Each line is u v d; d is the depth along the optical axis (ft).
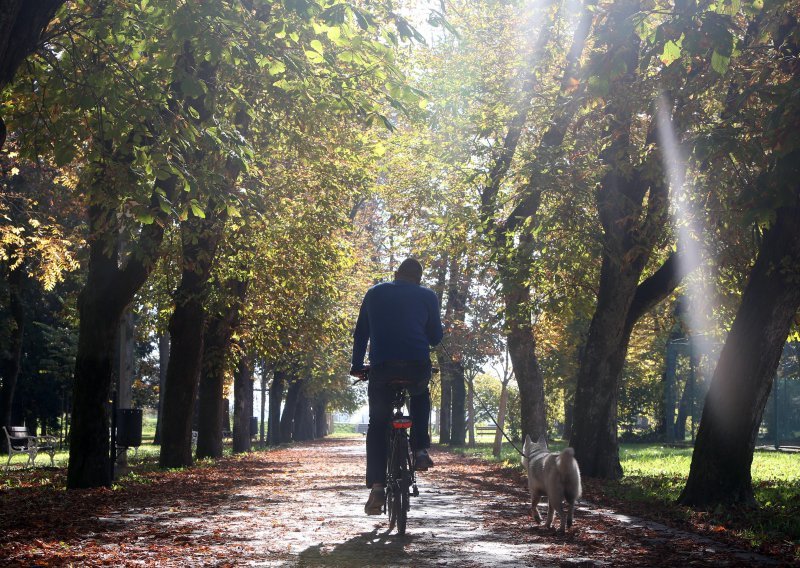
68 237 72.08
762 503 40.88
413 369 26.84
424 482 58.59
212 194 39.73
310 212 77.20
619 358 60.80
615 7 43.45
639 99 43.55
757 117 36.24
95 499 43.32
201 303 69.56
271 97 48.39
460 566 23.16
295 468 76.79
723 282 64.75
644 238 55.93
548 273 60.75
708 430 39.96
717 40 27.30
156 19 34.30
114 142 39.91
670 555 25.45
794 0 33.50
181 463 72.64
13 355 124.47
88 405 49.98
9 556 24.03
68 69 38.45
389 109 90.58
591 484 55.47
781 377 112.78
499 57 75.92
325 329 98.07
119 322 50.60
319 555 24.84
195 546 26.53
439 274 113.29
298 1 28.48
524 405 75.61
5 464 89.81
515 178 61.46
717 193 43.57
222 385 97.14
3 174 76.48
